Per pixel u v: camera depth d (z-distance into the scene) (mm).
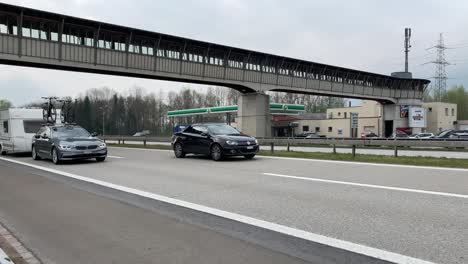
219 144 15633
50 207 7484
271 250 4684
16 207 7613
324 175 10742
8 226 6230
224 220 6145
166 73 40781
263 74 49281
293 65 52625
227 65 45750
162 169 13148
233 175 11125
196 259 4449
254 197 7875
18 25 31453
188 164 14609
